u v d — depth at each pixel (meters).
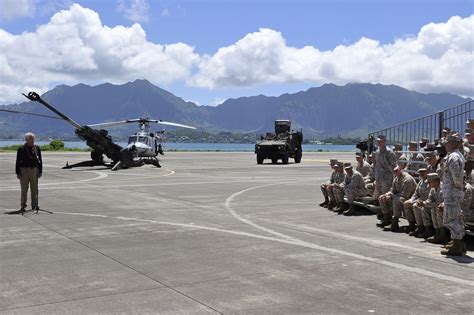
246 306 5.23
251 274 6.48
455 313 5.00
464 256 7.44
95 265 6.94
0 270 6.65
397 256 7.46
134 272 6.57
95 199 14.75
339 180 12.49
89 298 5.50
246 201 14.46
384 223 10.02
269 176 24.48
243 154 61.12
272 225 10.33
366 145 15.91
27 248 8.02
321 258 7.34
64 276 6.37
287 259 7.29
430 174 8.34
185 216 11.56
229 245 8.29
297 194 16.34
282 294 5.62
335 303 5.31
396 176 9.73
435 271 6.58
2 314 5.00
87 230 9.66
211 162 39.50
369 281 6.13
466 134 9.97
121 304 5.30
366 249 7.96
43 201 14.20
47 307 5.21
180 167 32.22
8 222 10.56
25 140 11.90
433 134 12.45
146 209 12.70
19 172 11.91
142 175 24.75
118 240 8.70
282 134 38.75
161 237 8.98
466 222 8.20
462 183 7.32
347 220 11.02
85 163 29.80
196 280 6.20
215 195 15.99
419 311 5.05
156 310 5.11
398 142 13.84
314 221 10.88
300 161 41.47
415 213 8.99
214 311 5.08
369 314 4.98
